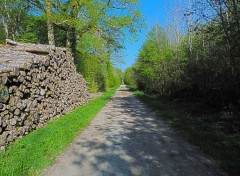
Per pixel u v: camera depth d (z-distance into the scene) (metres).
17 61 9.73
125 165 6.01
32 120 9.52
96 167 5.94
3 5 22.06
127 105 20.45
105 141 8.30
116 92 46.59
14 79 8.70
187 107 17.72
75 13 21.44
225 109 13.66
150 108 17.83
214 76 14.30
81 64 27.31
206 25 12.43
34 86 10.31
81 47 26.75
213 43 13.70
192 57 18.98
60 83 14.12
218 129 10.39
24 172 5.43
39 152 6.72
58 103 13.40
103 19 22.52
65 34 26.42
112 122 12.00
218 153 6.62
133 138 8.65
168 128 10.34
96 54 27.50
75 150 7.32
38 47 12.74
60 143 7.76
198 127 10.20
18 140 7.85
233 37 10.28
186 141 8.15
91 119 12.86
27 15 27.00
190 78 19.23
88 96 23.97
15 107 8.40
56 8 20.70
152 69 32.12
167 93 29.86
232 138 8.80
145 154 6.80
